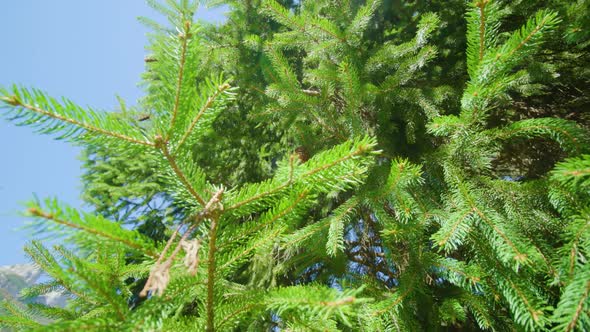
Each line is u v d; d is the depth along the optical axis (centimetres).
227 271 36
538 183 48
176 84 30
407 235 55
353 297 25
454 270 51
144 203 127
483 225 45
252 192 33
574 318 31
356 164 31
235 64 105
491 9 42
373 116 88
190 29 29
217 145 112
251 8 113
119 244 28
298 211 34
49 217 23
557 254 43
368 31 108
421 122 79
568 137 44
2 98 24
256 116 84
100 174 129
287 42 83
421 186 63
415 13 101
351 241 100
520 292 43
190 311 73
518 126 48
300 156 77
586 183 31
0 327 42
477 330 74
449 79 92
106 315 30
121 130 29
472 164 54
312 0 96
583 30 46
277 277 93
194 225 29
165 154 31
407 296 52
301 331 39
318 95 105
